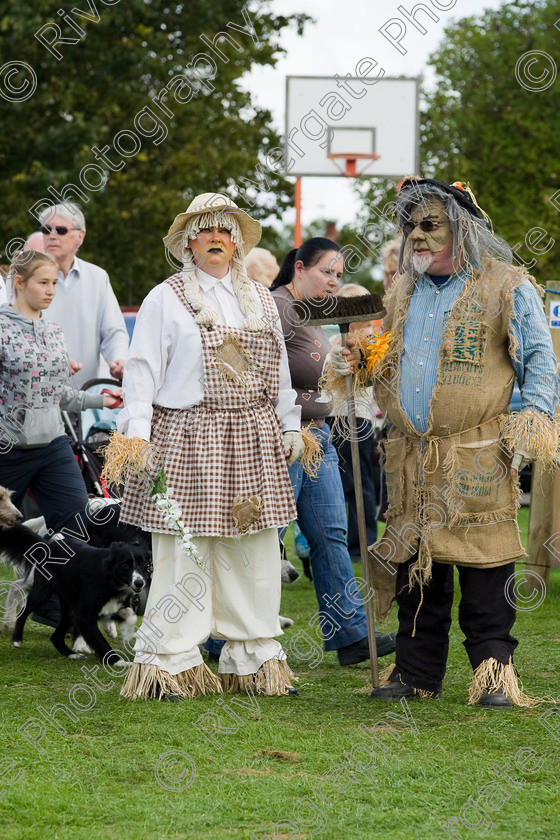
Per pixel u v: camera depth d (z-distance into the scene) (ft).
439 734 19.47
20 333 27.96
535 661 26.03
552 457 21.63
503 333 21.81
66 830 14.79
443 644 22.68
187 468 22.02
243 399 22.20
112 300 35.06
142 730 19.44
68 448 29.30
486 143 103.09
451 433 21.80
